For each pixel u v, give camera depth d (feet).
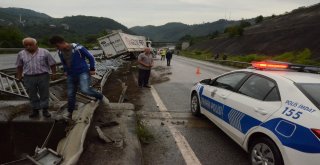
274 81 15.90
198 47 328.70
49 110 23.16
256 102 16.06
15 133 20.61
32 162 14.67
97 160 15.75
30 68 20.11
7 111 22.57
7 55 105.70
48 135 19.79
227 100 19.06
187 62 129.49
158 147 18.95
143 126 21.93
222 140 20.42
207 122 24.45
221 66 102.73
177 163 16.76
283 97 14.64
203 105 23.91
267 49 160.25
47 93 20.93
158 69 80.69
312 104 13.30
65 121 20.35
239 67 97.96
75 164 14.01
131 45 101.65
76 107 23.47
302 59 106.32
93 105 22.68
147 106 30.09
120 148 17.30
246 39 208.23
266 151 14.28
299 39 144.77
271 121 14.26
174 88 43.16
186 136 21.03
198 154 18.01
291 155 12.62
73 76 21.38
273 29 203.21
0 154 20.79
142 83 43.45
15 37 174.40
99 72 49.83
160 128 22.71
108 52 92.32
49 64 20.74
